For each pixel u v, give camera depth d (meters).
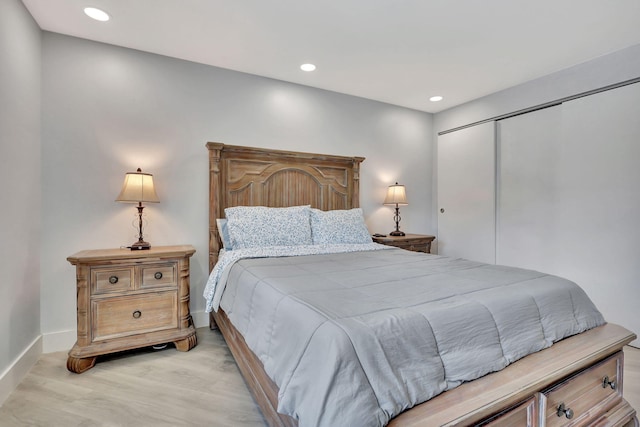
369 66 2.84
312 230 2.89
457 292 1.40
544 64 2.78
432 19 2.12
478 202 3.64
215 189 2.79
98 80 2.45
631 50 2.45
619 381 1.49
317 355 0.97
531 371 1.17
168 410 1.63
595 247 2.66
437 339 1.11
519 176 3.27
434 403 0.99
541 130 3.08
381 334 1.02
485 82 3.19
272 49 2.54
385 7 2.00
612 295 2.55
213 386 1.86
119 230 2.52
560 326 1.43
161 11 2.05
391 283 1.54
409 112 4.03
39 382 1.88
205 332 2.68
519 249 3.27
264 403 1.35
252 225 2.60
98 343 2.08
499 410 1.05
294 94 3.24
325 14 2.08
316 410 0.87
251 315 1.52
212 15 2.09
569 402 1.27
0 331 1.71
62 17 2.12
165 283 2.30
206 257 2.84
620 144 2.51
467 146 3.78
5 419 1.55
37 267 2.21
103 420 1.54
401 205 3.97
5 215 1.78
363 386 0.90
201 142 2.82
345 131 3.55
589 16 2.08
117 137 2.51
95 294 2.08
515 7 1.99
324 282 1.55
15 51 1.88
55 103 2.31
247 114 3.01
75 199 2.38
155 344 2.22
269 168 3.08
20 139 1.96
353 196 3.52
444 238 4.07
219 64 2.82
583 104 2.73
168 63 2.69
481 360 1.15
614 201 2.54
